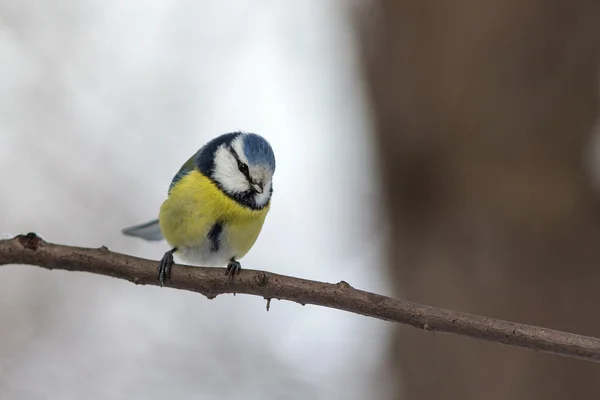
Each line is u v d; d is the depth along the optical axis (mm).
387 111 10570
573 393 9297
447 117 10156
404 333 10227
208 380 12133
